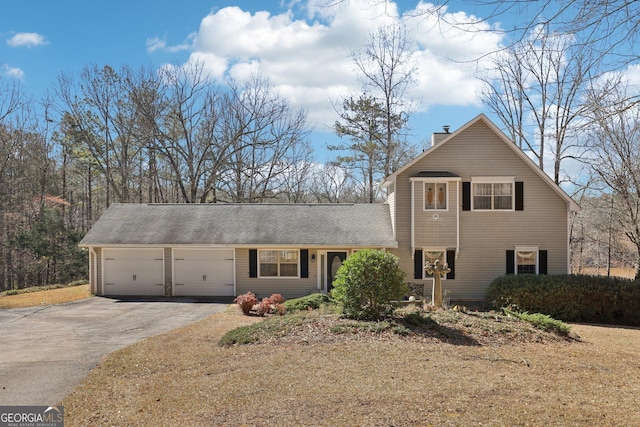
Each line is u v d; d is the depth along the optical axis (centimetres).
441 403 791
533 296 2105
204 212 2856
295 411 770
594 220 3206
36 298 2533
